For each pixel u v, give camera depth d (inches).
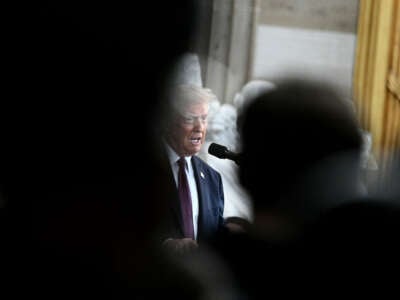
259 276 39.8
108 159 20.6
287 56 231.9
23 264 21.6
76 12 19.2
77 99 19.7
